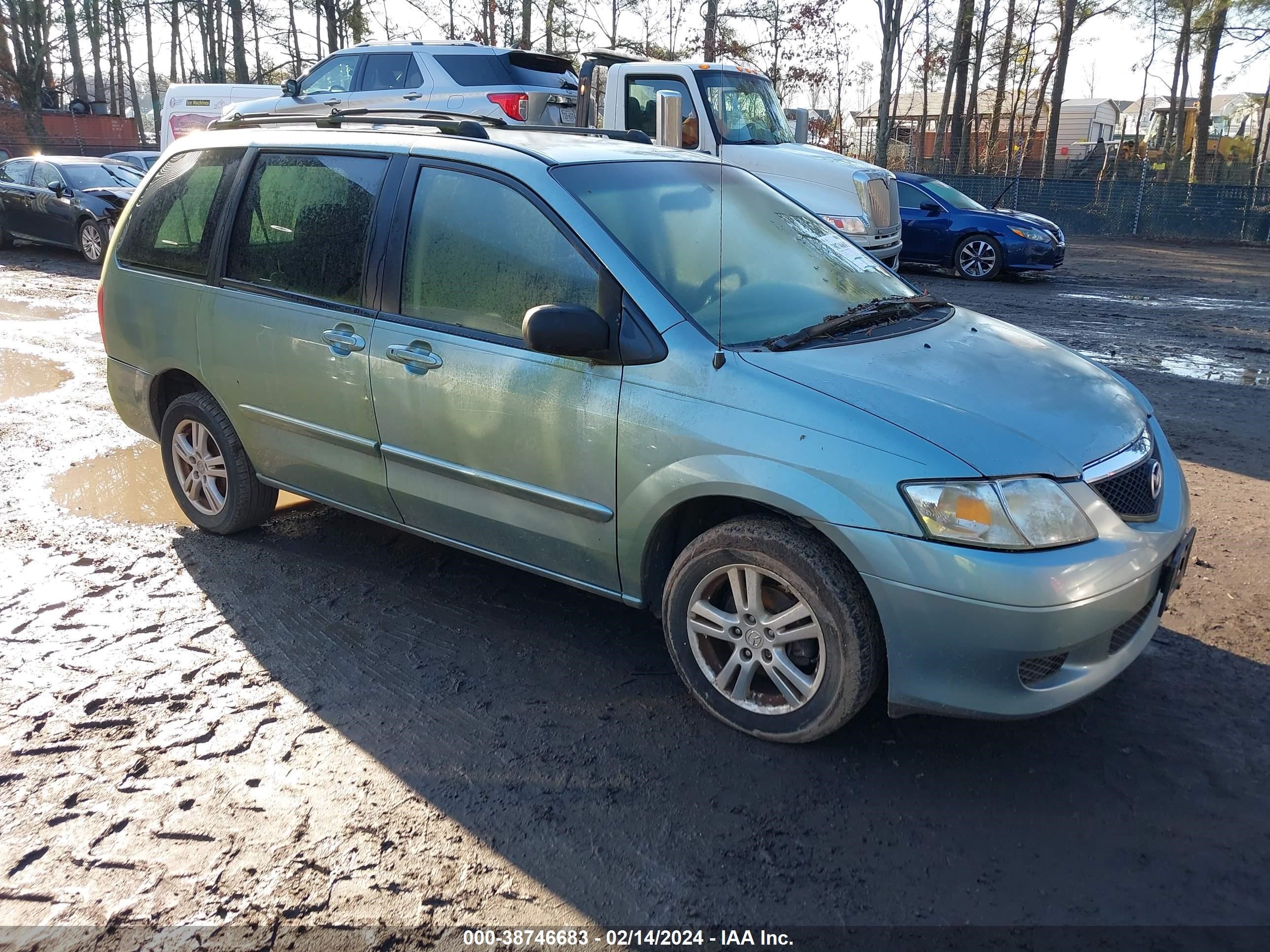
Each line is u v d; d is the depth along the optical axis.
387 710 3.37
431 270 3.72
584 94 11.28
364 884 2.57
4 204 15.40
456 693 3.48
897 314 3.75
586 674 3.62
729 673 3.23
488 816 2.84
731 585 3.16
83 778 2.98
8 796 2.90
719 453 3.01
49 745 3.14
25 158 15.61
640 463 3.17
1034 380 3.32
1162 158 34.41
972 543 2.71
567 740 3.20
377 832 2.77
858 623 2.89
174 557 4.60
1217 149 38.06
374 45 12.94
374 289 3.85
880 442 2.82
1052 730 3.26
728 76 11.62
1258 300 13.14
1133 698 3.46
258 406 4.33
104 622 3.95
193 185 4.66
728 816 2.84
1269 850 2.69
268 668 3.63
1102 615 2.80
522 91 11.87
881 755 3.12
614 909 2.49
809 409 2.92
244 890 2.55
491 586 4.34
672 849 2.70
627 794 2.93
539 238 3.47
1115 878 2.59
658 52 27.77
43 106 39.28
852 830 2.78
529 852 2.69
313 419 4.12
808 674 3.11
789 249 3.91
